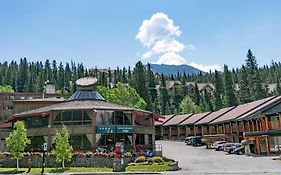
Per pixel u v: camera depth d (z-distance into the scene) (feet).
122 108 162.91
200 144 240.32
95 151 147.02
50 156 135.64
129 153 134.10
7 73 581.12
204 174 101.14
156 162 126.11
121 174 108.17
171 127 318.45
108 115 161.17
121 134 159.63
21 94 333.42
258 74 372.99
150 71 485.97
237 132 219.20
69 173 112.78
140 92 392.27
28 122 164.76
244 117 196.75
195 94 500.33
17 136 132.36
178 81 633.61
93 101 177.17
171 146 238.48
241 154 172.96
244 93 378.53
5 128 184.75
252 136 172.04
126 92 292.81
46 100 205.05
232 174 98.32
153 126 178.60
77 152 139.54
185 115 320.50
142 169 117.60
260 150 167.84
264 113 171.53
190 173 104.32
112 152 136.15
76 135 153.89
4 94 330.75
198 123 277.03
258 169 109.70
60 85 581.12
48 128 155.53
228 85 381.81
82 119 155.94
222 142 206.18
